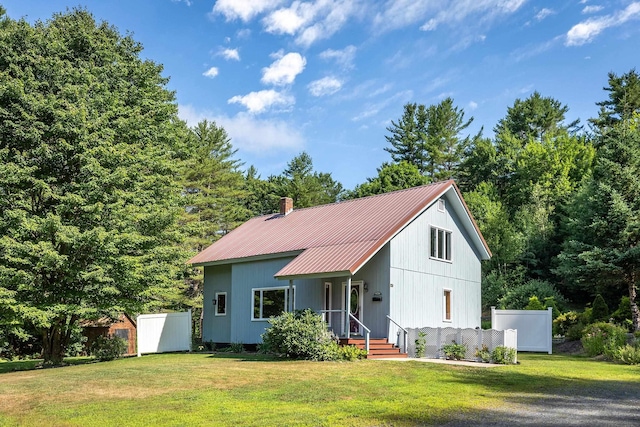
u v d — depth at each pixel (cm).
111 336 2647
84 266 2116
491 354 1872
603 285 3133
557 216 4600
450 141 6469
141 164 2417
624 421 893
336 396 1122
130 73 2967
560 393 1205
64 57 2655
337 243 2219
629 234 2941
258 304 2525
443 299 2505
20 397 1173
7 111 2206
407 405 1027
